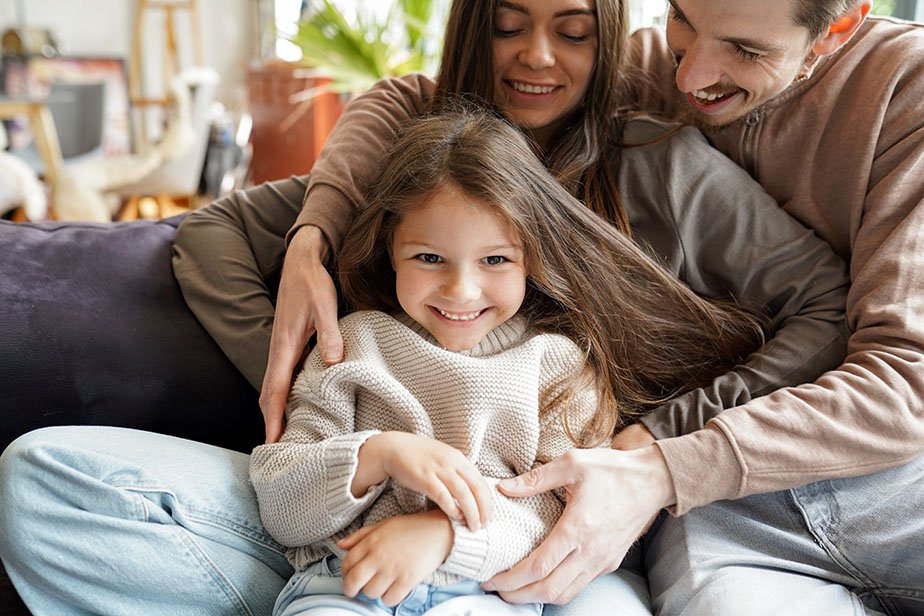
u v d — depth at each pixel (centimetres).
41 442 87
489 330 100
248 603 91
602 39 115
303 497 87
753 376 101
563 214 103
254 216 129
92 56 580
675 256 111
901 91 105
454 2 119
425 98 135
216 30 646
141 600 86
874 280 99
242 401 115
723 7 94
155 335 112
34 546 83
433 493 82
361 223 104
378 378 94
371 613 82
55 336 106
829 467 91
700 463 90
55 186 374
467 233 93
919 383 91
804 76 108
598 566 87
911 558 92
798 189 112
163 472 90
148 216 438
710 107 108
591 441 99
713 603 86
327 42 332
